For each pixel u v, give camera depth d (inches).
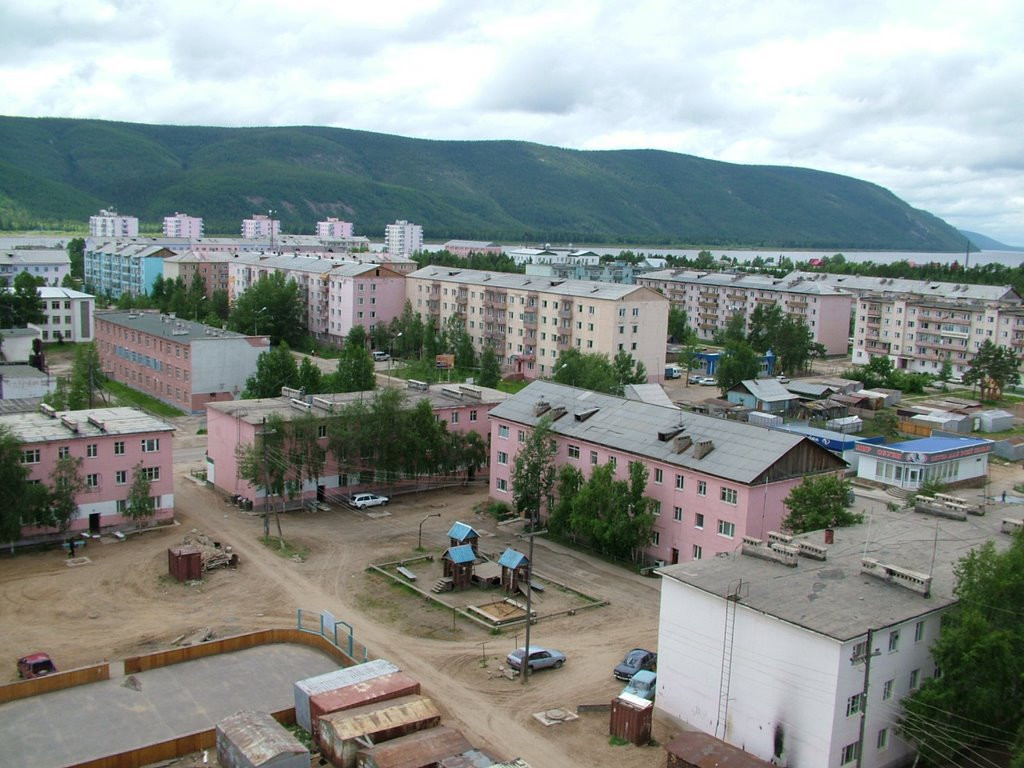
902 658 1775.3
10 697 1974.7
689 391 6314.0
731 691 1833.2
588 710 2011.6
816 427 4963.1
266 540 3073.3
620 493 2883.9
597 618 2522.1
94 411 3417.8
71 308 7263.8
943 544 2174.0
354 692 1918.1
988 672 1668.3
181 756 1775.3
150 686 2062.0
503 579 2741.1
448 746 1749.5
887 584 1911.9
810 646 1688.0
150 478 3169.3
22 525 2878.9
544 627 2454.5
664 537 2913.4
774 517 2711.6
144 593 2605.8
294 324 7578.7
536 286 6594.5
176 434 4517.7
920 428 5098.4
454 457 3718.0
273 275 7746.1
